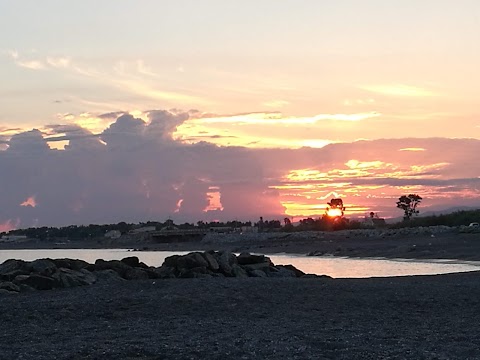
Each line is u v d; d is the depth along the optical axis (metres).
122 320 18.28
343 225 165.88
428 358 12.82
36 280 26.19
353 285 25.97
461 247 80.50
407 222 138.75
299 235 142.50
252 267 35.03
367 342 14.53
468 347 13.95
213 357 12.97
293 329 16.48
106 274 29.56
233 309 19.94
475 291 23.84
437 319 18.31
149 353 13.30
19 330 16.81
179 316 18.84
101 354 13.27
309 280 28.42
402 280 29.52
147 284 25.59
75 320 18.38
